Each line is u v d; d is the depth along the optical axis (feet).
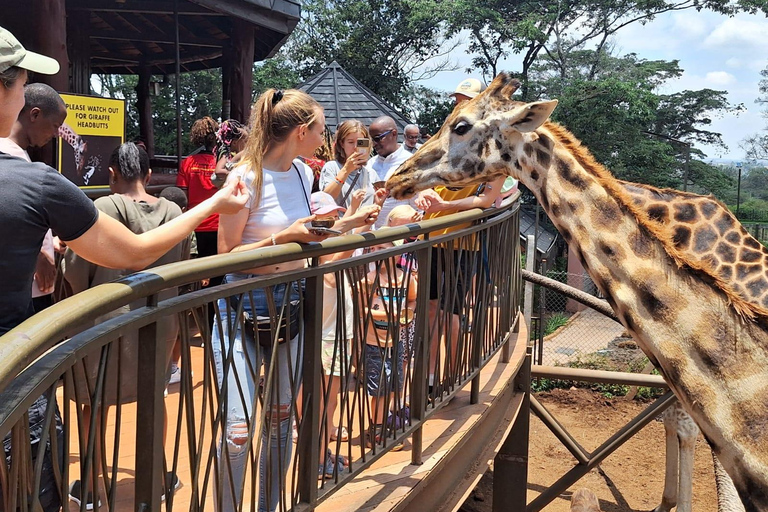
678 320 9.36
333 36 106.11
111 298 4.80
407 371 10.15
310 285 7.71
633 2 90.07
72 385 5.05
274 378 7.54
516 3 91.91
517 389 18.12
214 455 6.35
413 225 9.73
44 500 6.03
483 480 26.86
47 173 5.46
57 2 16.93
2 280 5.39
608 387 39.04
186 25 32.65
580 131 74.79
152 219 9.80
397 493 9.50
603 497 26.25
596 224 10.37
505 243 15.70
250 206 8.23
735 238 13.50
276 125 8.25
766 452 8.57
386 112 48.67
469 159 12.16
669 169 82.23
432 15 95.04
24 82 5.83
